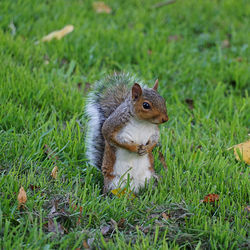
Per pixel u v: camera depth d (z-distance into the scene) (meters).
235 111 10.23
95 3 15.43
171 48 12.97
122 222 6.88
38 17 14.12
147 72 11.79
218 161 8.63
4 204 6.78
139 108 6.88
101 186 7.91
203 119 10.00
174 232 6.75
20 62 11.44
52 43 12.42
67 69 11.74
